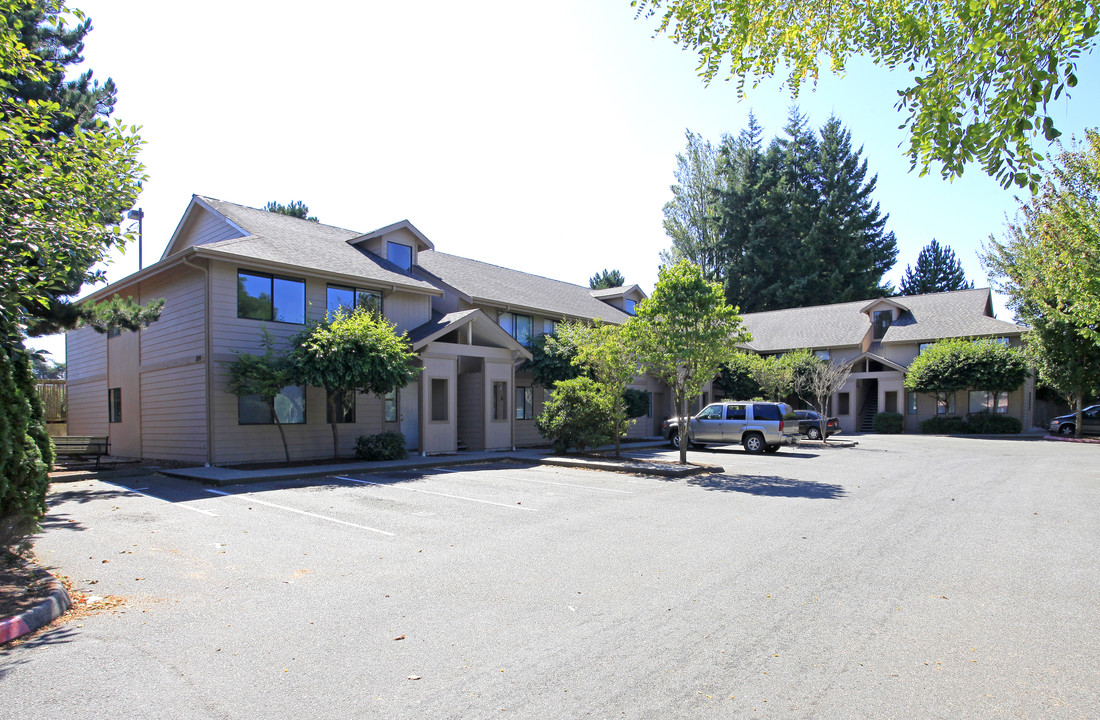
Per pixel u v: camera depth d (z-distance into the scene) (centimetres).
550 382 2266
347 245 2094
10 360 663
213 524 898
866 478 1448
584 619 528
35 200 616
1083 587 622
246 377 1483
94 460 1755
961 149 548
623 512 1006
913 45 676
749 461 1853
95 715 367
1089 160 1662
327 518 944
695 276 1537
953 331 3731
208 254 1478
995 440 2955
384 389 1588
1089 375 2805
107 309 1275
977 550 767
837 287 5197
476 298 2162
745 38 789
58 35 1217
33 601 531
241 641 480
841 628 509
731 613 543
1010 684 412
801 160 5612
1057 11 504
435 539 815
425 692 396
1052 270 1748
